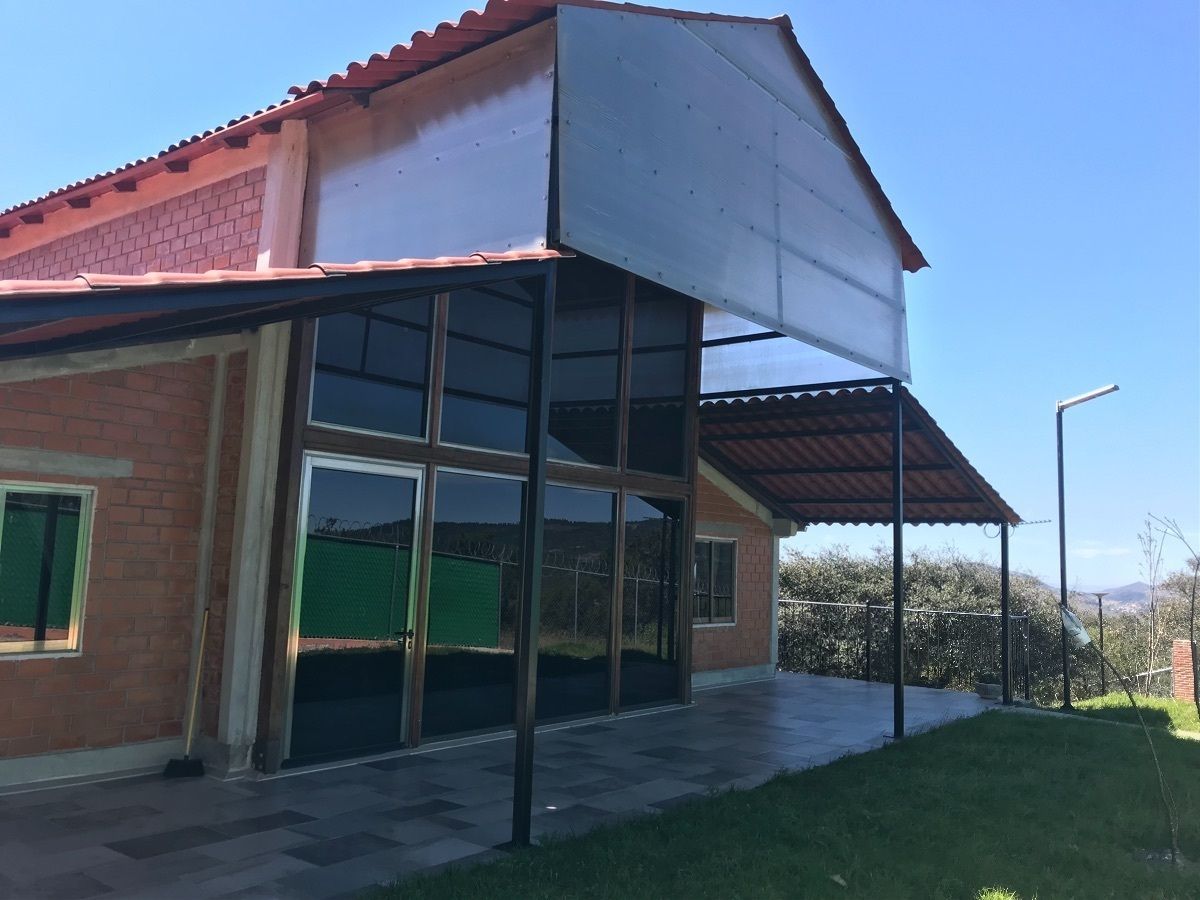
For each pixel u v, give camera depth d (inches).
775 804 243.3
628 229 249.3
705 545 508.4
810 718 405.1
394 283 183.8
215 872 177.5
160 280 141.6
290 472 259.8
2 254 417.4
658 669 411.2
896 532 387.9
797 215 338.3
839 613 708.7
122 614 245.0
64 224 375.2
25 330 157.8
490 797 241.4
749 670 538.9
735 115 307.0
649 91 264.4
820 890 177.5
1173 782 292.0
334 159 277.4
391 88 263.1
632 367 398.3
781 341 425.4
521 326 344.5
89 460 238.4
